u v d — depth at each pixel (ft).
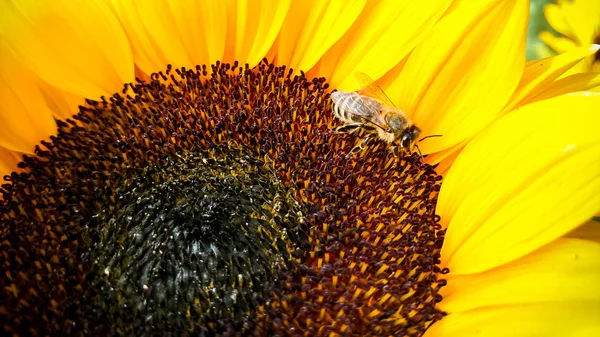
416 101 0.33
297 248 0.29
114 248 0.29
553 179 0.26
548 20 0.47
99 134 0.33
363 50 0.35
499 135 0.29
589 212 0.25
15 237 0.29
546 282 0.25
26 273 0.28
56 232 0.30
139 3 0.35
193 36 0.36
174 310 0.27
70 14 0.34
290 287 0.28
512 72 0.30
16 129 0.33
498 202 0.27
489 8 0.31
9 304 0.27
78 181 0.31
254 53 0.36
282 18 0.35
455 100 0.32
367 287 0.28
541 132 0.27
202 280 0.28
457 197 0.29
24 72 0.34
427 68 0.32
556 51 0.47
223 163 0.32
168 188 0.30
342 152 0.33
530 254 0.26
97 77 0.35
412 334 0.27
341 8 0.34
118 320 0.27
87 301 0.27
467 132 0.31
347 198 0.31
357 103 0.32
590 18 0.45
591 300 0.25
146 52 0.36
